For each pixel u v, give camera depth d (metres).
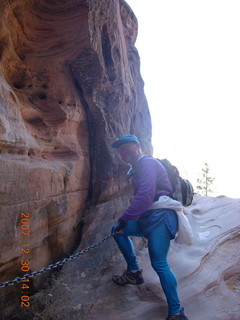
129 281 2.96
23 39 3.39
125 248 2.94
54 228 3.24
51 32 3.53
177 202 2.57
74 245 3.69
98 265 3.31
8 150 2.53
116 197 4.20
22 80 3.56
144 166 2.58
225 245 3.96
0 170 2.33
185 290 2.91
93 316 2.57
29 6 3.21
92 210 3.96
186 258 3.51
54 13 3.41
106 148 4.20
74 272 3.17
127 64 5.58
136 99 5.93
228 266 3.48
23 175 2.64
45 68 3.68
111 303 2.75
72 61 3.93
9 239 2.45
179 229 2.54
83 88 4.14
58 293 2.80
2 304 2.48
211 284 3.05
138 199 2.47
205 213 5.38
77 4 3.44
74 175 3.68
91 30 3.69
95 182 4.14
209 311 2.67
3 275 2.49
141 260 3.54
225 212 5.08
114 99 4.58
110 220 3.91
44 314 2.52
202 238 4.15
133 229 2.85
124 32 6.02
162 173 2.67
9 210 2.45
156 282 3.05
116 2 4.80
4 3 2.87
